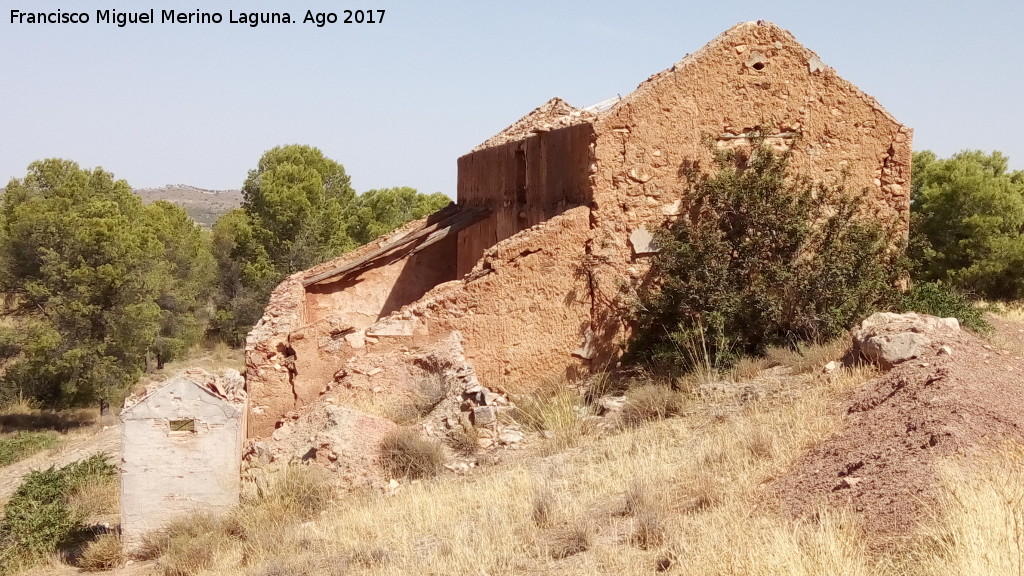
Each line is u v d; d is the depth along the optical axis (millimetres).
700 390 13164
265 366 15445
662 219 15633
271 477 12516
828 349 13141
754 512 7852
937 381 9562
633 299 15477
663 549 7594
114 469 17109
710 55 15648
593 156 15359
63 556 12773
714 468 9445
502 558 8234
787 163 15555
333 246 47375
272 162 49188
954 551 5777
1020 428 8336
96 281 37000
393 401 14648
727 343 14570
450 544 8852
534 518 9227
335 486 12500
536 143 18156
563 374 15523
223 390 13023
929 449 7840
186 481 12047
